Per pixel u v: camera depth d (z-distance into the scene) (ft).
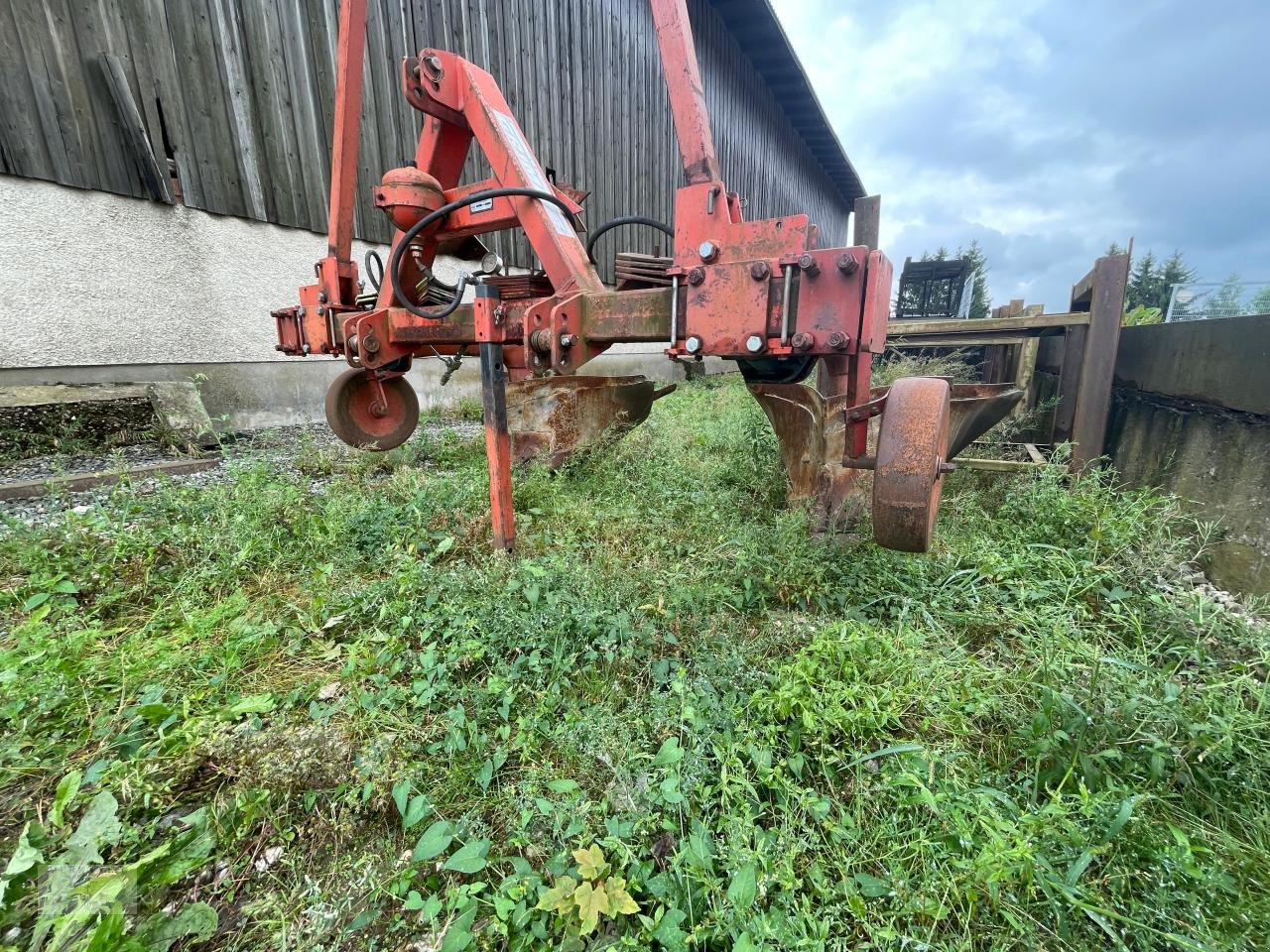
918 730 4.50
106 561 6.47
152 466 10.71
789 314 5.83
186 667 5.05
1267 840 3.72
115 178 13.01
